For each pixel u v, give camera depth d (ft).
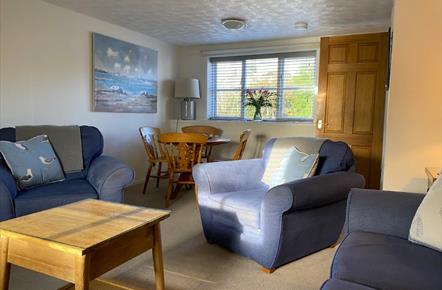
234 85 17.19
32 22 10.68
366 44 12.19
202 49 17.39
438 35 7.54
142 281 6.68
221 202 7.99
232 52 16.80
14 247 4.95
